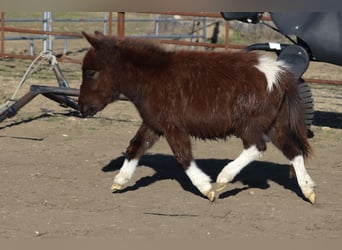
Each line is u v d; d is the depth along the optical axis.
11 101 13.74
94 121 14.70
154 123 8.94
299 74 12.40
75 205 8.99
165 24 29.77
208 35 28.70
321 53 13.01
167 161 11.58
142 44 8.96
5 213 8.58
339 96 19.30
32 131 13.55
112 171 10.79
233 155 12.19
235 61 8.84
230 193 9.70
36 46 26.77
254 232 8.09
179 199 9.36
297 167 9.06
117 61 8.96
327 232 8.16
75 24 32.41
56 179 10.23
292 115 8.91
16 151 11.95
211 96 8.68
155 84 8.80
